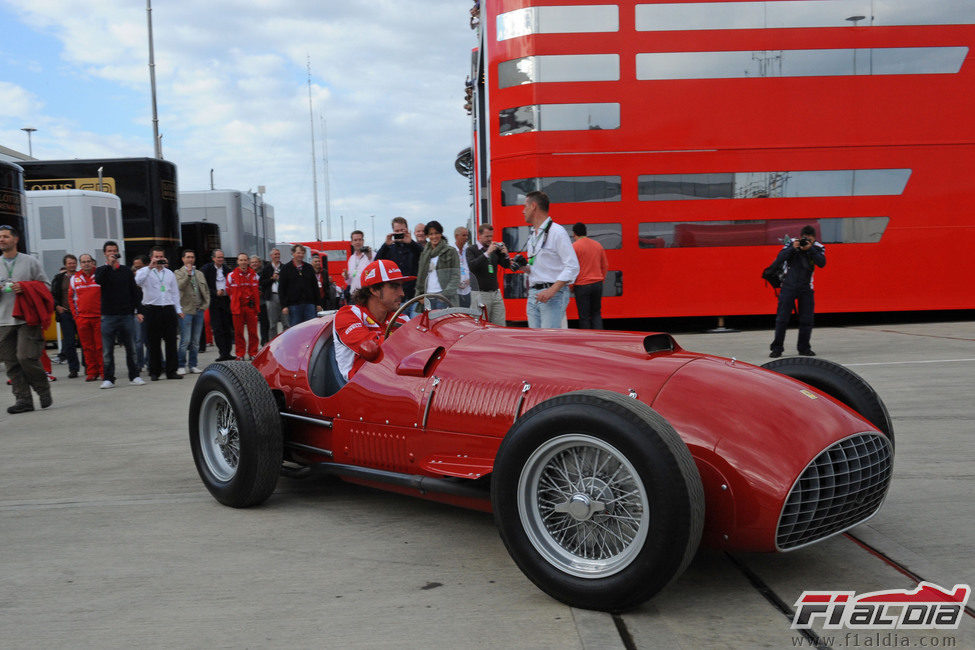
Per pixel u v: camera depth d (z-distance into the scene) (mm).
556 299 6652
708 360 3285
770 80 12828
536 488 2773
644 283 12977
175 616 2707
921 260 13156
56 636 2561
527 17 12734
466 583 2977
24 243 11578
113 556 3348
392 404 3562
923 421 5641
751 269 13031
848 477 2803
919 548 3211
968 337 11398
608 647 2373
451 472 3250
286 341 4398
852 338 11578
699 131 12828
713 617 2613
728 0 12734
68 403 8242
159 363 10086
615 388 3025
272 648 2447
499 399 3197
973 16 12914
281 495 4332
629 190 12844
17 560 3316
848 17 12820
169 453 5547
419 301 4242
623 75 12734
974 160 13094
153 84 23828
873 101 12922
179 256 16594
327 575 3082
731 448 2715
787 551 2750
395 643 2467
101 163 15695
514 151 12906
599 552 2756
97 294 9859
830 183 12984
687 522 2428
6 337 7555
